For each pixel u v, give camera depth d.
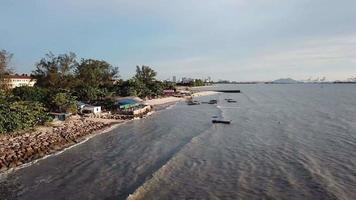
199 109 110.00
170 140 56.19
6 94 68.25
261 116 88.56
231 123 75.06
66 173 37.41
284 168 38.72
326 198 29.81
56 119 67.00
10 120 51.91
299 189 32.03
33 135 52.53
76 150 48.34
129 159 43.50
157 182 34.19
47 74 118.06
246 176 36.06
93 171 38.22
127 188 32.78
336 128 67.19
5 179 35.22
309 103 134.00
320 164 40.19
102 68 145.25
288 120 80.00
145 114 92.19
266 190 31.92
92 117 79.25
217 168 39.00
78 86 118.50
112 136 59.69
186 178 35.50
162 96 160.88
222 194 31.08
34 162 41.34
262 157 43.78
